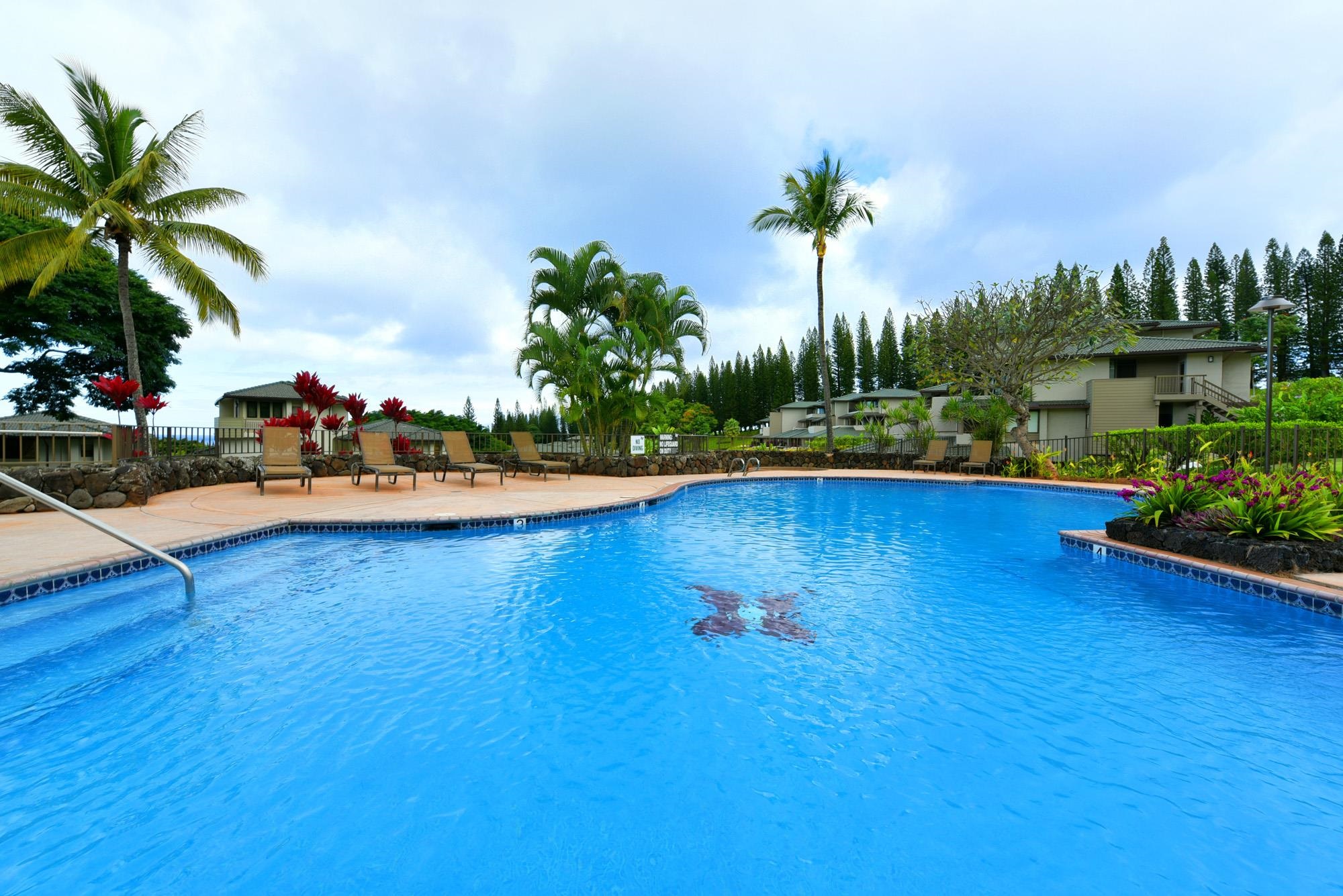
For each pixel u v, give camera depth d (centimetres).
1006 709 285
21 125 1230
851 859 184
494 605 446
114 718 269
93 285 2223
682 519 888
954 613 436
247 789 218
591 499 953
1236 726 267
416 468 1465
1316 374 4378
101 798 211
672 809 208
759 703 292
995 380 1684
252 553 598
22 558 472
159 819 200
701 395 7975
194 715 273
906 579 530
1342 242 4222
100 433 1038
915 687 309
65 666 325
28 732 256
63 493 739
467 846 189
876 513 964
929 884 173
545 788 221
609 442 1677
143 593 458
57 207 1285
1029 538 738
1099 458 1608
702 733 262
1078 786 221
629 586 504
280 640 368
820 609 443
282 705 285
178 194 1377
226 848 186
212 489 1019
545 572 549
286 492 992
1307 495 514
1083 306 1519
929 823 201
